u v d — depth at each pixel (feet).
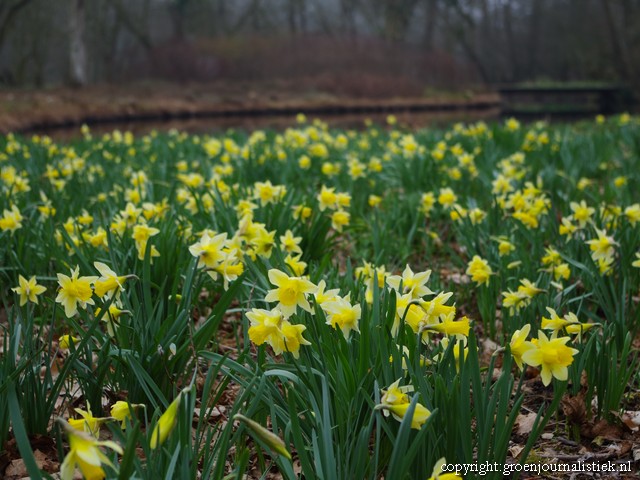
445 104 121.49
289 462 6.95
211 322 9.23
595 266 11.29
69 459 5.05
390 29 152.76
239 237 10.21
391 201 20.63
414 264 16.49
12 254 13.08
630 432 9.08
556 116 105.70
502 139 30.37
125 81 138.41
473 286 14.25
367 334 7.61
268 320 7.22
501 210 15.87
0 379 8.41
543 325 9.19
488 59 175.94
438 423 7.02
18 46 140.77
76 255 12.10
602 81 131.95
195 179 17.66
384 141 35.09
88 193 20.51
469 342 7.05
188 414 6.26
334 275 11.93
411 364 7.69
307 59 143.02
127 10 155.12
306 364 7.68
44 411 8.76
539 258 13.60
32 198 19.03
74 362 8.84
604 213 13.97
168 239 12.17
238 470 6.70
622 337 10.66
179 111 99.04
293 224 14.97
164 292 11.82
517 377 10.92
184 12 150.51
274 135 36.58
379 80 135.85
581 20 145.79
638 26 124.47
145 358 9.02
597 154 27.43
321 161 24.72
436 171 23.21
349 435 7.12
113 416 6.89
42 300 12.41
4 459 8.32
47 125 76.48
